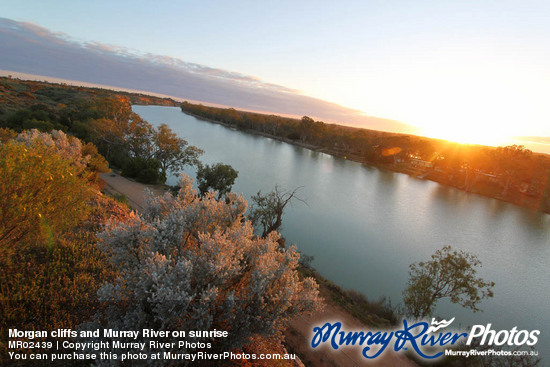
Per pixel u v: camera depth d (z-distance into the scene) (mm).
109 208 16094
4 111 61594
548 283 29359
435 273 16828
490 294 15797
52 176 8016
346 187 62469
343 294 19578
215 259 6594
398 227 41844
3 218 7094
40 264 8930
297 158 92375
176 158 45812
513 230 45969
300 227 35750
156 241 6859
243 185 50688
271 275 7094
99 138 46344
